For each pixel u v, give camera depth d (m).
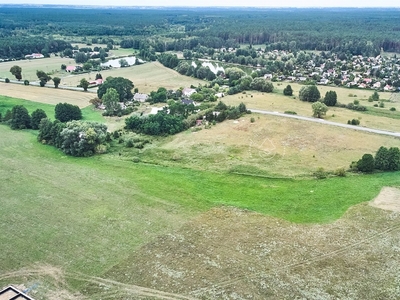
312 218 63.31
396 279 49.25
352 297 46.41
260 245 56.12
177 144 97.94
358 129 106.69
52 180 76.75
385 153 81.56
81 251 54.50
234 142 98.25
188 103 131.75
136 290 47.28
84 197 69.94
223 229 60.12
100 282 48.56
